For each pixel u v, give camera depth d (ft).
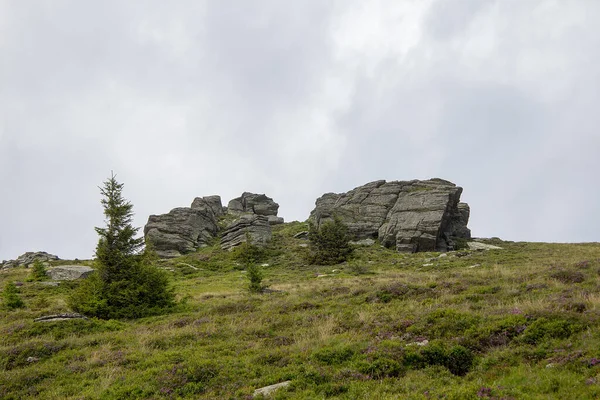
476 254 161.07
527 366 38.63
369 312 65.16
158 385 42.50
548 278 74.79
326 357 46.42
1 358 53.62
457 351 44.09
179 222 257.96
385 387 37.99
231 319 71.92
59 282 148.25
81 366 50.52
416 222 198.29
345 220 229.86
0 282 154.71
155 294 91.04
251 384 41.73
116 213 95.76
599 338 41.22
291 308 75.56
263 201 388.16
